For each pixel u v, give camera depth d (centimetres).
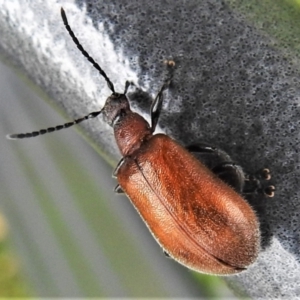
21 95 7
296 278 6
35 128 7
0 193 8
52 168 8
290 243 6
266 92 6
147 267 8
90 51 6
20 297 8
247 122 6
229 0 6
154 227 6
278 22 6
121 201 8
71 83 6
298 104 6
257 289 6
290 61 6
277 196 6
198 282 8
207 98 6
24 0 6
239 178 6
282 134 6
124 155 6
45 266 8
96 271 8
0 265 8
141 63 6
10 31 6
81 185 8
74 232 8
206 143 6
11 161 8
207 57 6
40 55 6
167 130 6
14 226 8
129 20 6
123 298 8
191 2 6
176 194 6
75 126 6
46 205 8
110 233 8
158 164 6
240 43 6
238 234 6
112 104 6
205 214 6
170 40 6
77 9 6
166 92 6
